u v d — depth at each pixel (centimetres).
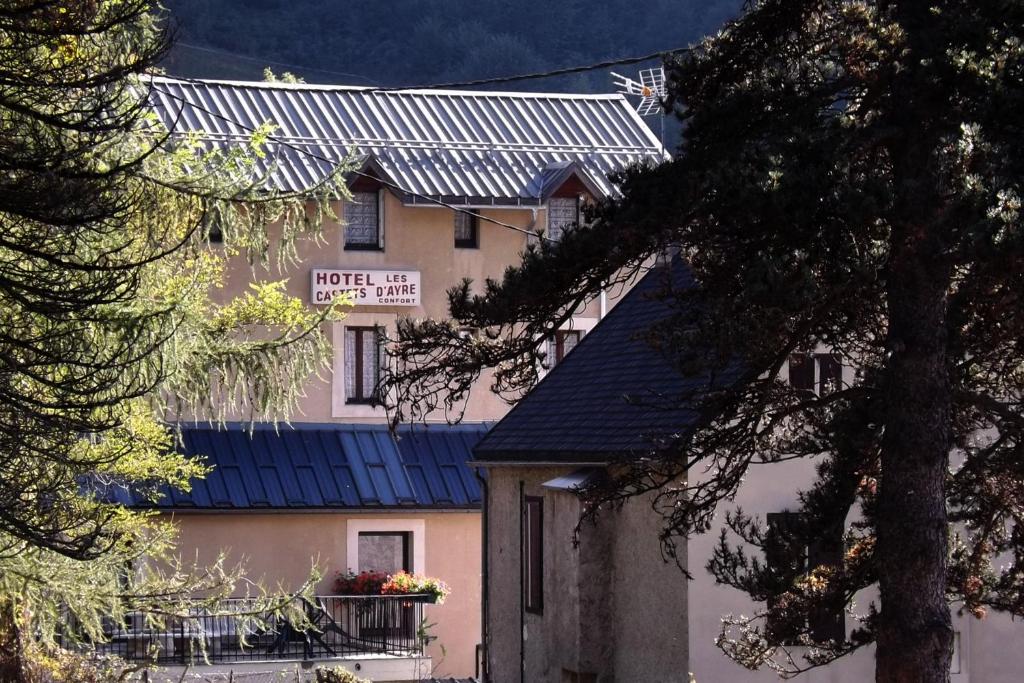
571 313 2072
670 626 2964
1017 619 3108
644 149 5441
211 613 3198
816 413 2228
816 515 2286
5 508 1919
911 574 1964
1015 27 1927
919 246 1888
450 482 4747
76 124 1905
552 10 11600
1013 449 2128
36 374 1923
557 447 3353
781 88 2027
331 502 4562
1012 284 1891
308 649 4038
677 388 3112
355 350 4962
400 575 4488
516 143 5328
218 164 2900
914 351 1969
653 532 3036
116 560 2942
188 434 4647
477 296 2055
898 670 1956
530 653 3584
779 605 2248
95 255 2475
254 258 2892
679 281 3344
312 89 5406
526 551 3653
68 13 1883
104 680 3123
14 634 2928
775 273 1794
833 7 2103
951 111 1911
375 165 4912
